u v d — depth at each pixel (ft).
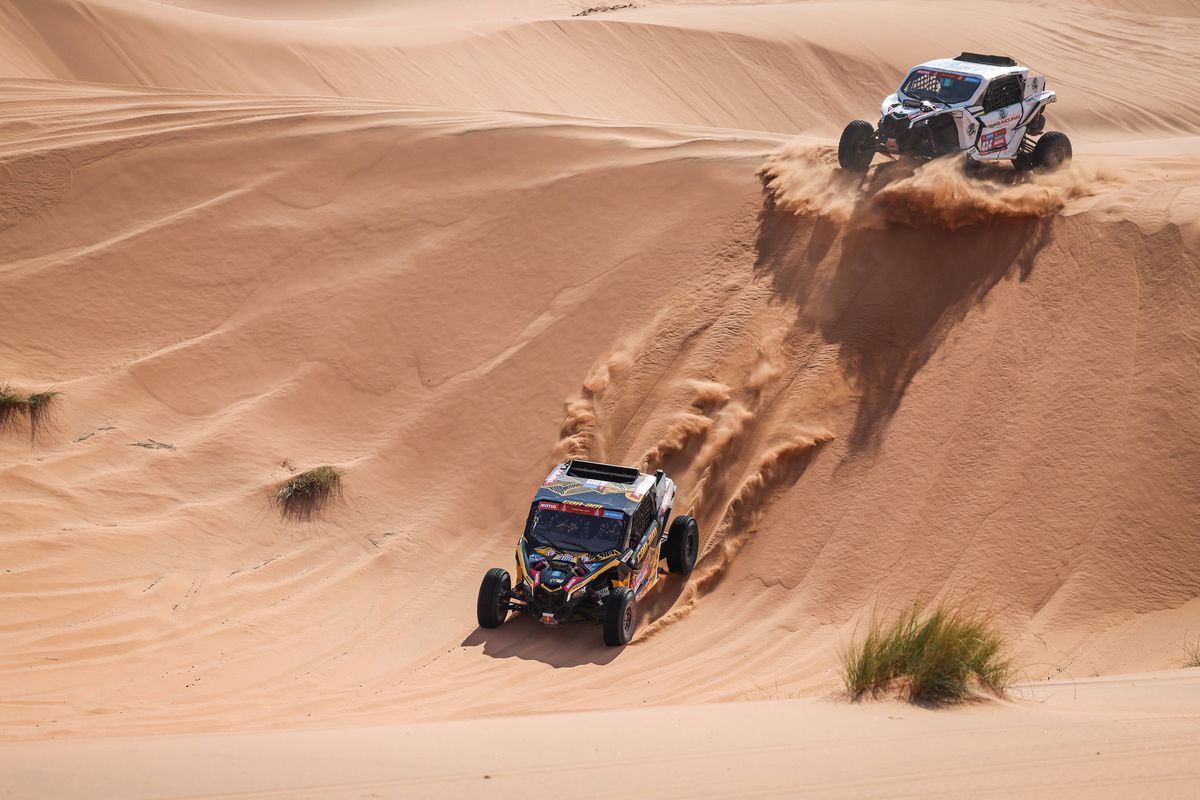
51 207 244.22
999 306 174.70
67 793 60.59
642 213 221.25
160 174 252.83
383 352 207.51
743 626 148.77
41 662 130.11
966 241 184.85
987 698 93.40
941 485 157.58
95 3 427.74
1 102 296.92
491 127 258.16
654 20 610.65
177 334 214.48
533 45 561.43
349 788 63.10
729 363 185.47
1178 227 170.60
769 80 572.92
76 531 162.40
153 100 306.76
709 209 215.72
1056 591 143.43
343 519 175.73
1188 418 152.56
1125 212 176.86
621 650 144.25
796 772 65.77
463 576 165.48
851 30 612.29
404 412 196.44
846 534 156.97
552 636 148.97
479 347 205.46
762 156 225.76
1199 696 93.40
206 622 147.74
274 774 66.95
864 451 165.48
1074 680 117.29
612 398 188.24
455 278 218.59
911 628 101.60
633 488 154.92
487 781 65.00
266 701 124.47
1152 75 586.45
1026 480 154.61
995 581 146.00
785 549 158.92
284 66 463.83
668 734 81.51
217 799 60.29
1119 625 137.39
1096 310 167.63
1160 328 161.99
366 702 125.49
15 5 403.54
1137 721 78.07
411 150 254.47
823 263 193.57
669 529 161.48
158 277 225.97
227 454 185.57
